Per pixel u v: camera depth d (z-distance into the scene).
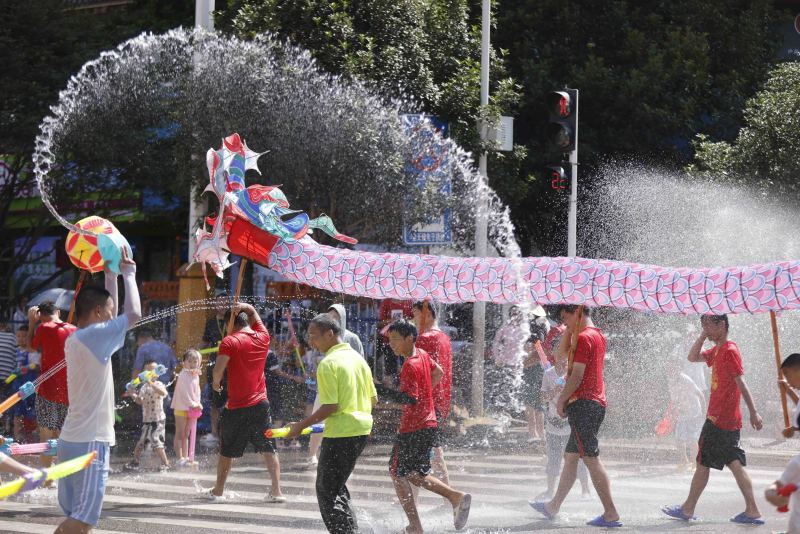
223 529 16.55
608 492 16.67
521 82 43.16
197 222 34.00
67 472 10.45
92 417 12.26
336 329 14.73
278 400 29.06
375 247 34.69
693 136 44.31
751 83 46.09
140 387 25.23
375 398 15.34
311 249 18.09
